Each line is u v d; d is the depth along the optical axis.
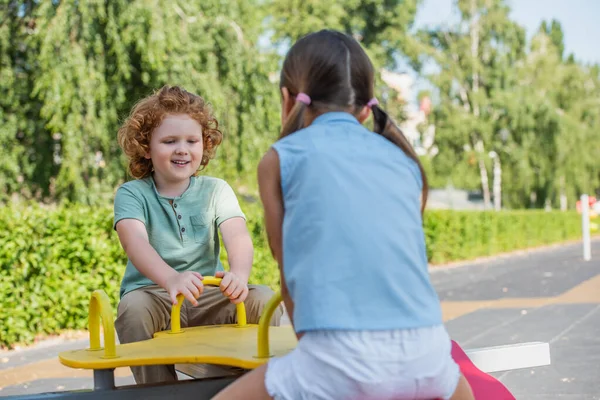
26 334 7.11
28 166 14.03
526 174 36.50
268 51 15.70
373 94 2.11
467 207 46.03
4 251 7.01
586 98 43.56
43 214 7.47
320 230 1.82
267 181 1.95
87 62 12.77
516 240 24.98
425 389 1.79
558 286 11.97
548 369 5.60
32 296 7.27
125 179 13.61
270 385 1.79
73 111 12.55
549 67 39.09
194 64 13.84
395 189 1.92
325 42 2.06
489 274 15.02
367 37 32.50
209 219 2.88
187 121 2.80
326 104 2.04
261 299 2.76
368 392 1.73
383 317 1.77
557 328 7.55
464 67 36.88
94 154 13.27
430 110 36.50
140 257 2.60
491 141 36.84
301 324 1.78
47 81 12.48
